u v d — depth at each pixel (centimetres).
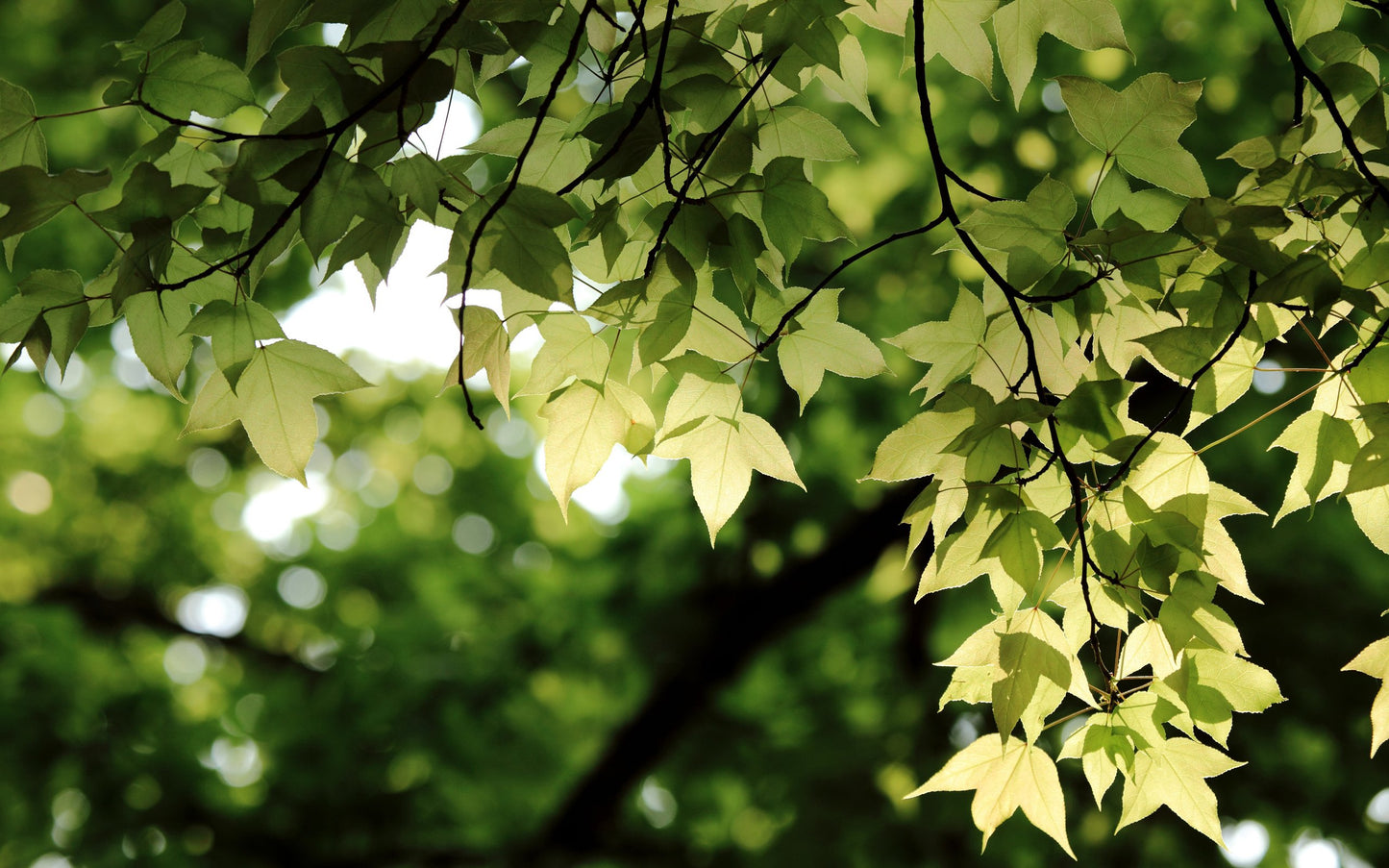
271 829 729
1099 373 179
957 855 665
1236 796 667
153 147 157
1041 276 186
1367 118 170
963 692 184
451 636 874
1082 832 657
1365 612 669
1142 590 172
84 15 766
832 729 778
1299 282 157
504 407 181
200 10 768
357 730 773
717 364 188
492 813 814
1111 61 662
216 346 175
